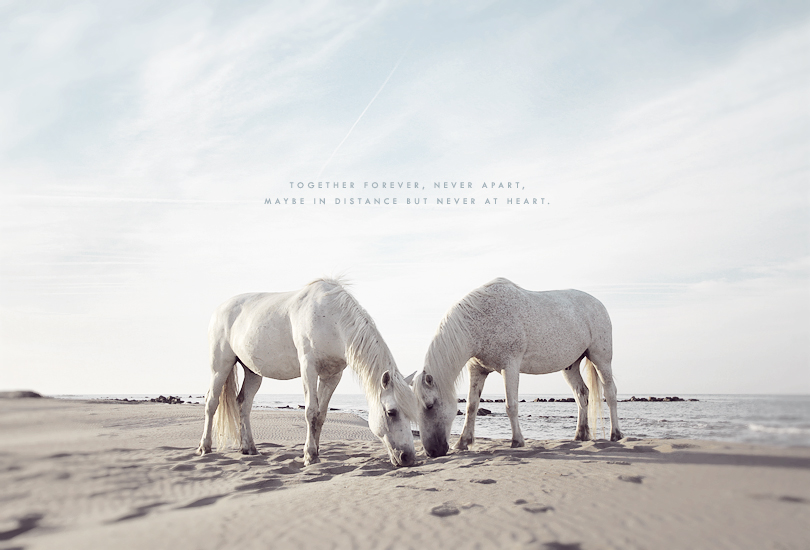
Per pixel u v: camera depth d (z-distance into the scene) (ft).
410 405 16.05
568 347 20.84
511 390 19.62
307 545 7.67
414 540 7.80
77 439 15.38
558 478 11.97
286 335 18.66
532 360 20.58
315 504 10.30
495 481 12.01
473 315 19.67
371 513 9.46
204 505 10.57
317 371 18.33
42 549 7.46
